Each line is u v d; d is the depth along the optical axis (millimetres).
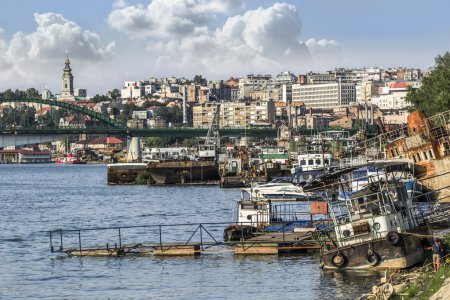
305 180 180375
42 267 98250
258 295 78875
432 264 78812
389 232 81438
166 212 175750
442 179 141625
